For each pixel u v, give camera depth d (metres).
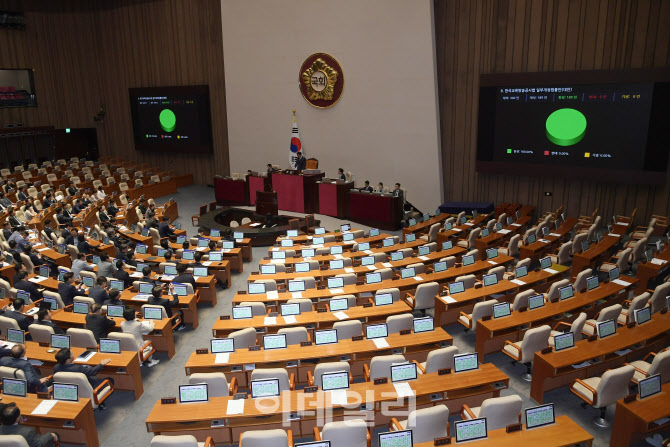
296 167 24.00
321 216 21.50
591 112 17.19
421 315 11.83
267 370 7.57
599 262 14.05
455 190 21.08
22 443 6.15
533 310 10.14
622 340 8.78
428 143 20.62
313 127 23.58
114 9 29.16
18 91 28.98
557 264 13.22
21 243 14.85
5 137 28.53
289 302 10.65
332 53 22.17
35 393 7.75
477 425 6.25
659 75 15.83
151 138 29.38
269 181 22.55
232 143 26.41
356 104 22.11
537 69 18.30
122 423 8.30
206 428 7.12
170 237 16.78
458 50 19.77
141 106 29.11
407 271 12.27
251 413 6.89
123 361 8.55
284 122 24.44
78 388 7.52
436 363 7.95
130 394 9.12
